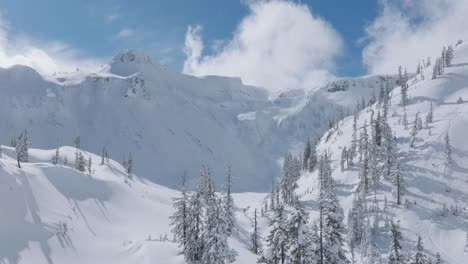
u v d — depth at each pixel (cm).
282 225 4234
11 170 8844
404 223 10225
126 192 11394
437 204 10988
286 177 14912
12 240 6775
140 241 7131
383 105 19300
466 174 12138
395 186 11225
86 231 8188
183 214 5812
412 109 18650
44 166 10162
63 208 8800
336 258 3950
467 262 8669
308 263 3888
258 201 17950
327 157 16362
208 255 5294
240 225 12206
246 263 6512
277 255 4253
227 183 11950
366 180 12106
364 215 10438
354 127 17875
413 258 3919
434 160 12938
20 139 13375
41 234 7250
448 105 17950
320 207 4075
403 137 15112
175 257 6128
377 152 13400
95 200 10119
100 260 7031
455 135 14112
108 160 17512
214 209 5416
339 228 4094
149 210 10812
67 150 17912
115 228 9062
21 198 8075
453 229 9912
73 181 10294
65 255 6944
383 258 8369
